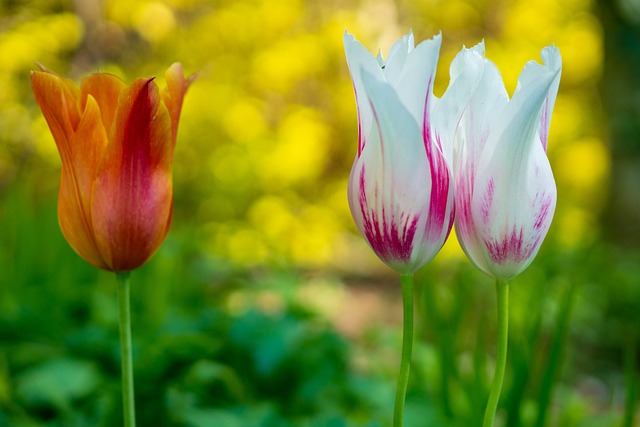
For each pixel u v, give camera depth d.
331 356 1.09
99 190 0.61
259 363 1.00
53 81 0.60
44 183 2.65
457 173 0.58
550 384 0.80
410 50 0.57
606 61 2.44
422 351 1.09
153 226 0.62
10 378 1.04
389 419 0.97
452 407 0.91
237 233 2.54
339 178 2.96
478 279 1.73
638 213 2.43
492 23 2.94
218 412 0.85
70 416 0.91
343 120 2.91
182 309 1.48
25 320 1.15
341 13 2.81
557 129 2.68
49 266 1.53
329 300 2.26
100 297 1.36
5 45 2.51
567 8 2.74
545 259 1.76
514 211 0.57
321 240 2.70
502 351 0.59
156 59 2.91
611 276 1.97
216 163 2.74
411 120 0.56
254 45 2.84
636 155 2.43
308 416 0.99
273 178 2.76
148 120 0.60
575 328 1.80
